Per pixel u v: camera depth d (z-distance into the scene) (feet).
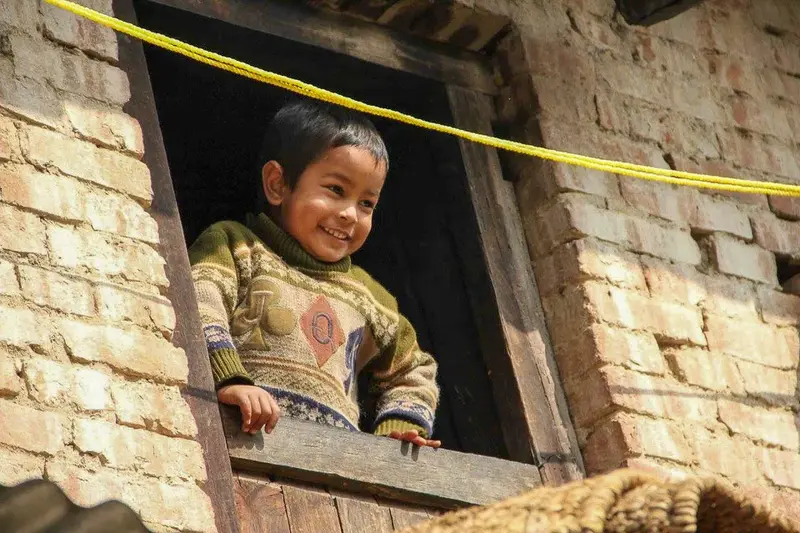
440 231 26.32
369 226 22.95
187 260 20.24
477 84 27.14
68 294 18.39
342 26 25.45
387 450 21.18
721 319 26.96
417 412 22.25
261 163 23.57
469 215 25.95
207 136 28.12
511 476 22.86
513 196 26.71
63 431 17.34
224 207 29.12
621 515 8.25
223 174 28.78
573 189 26.21
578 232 25.73
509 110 27.09
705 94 29.94
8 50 19.75
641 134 28.12
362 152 22.88
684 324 26.25
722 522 8.99
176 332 19.44
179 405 18.71
